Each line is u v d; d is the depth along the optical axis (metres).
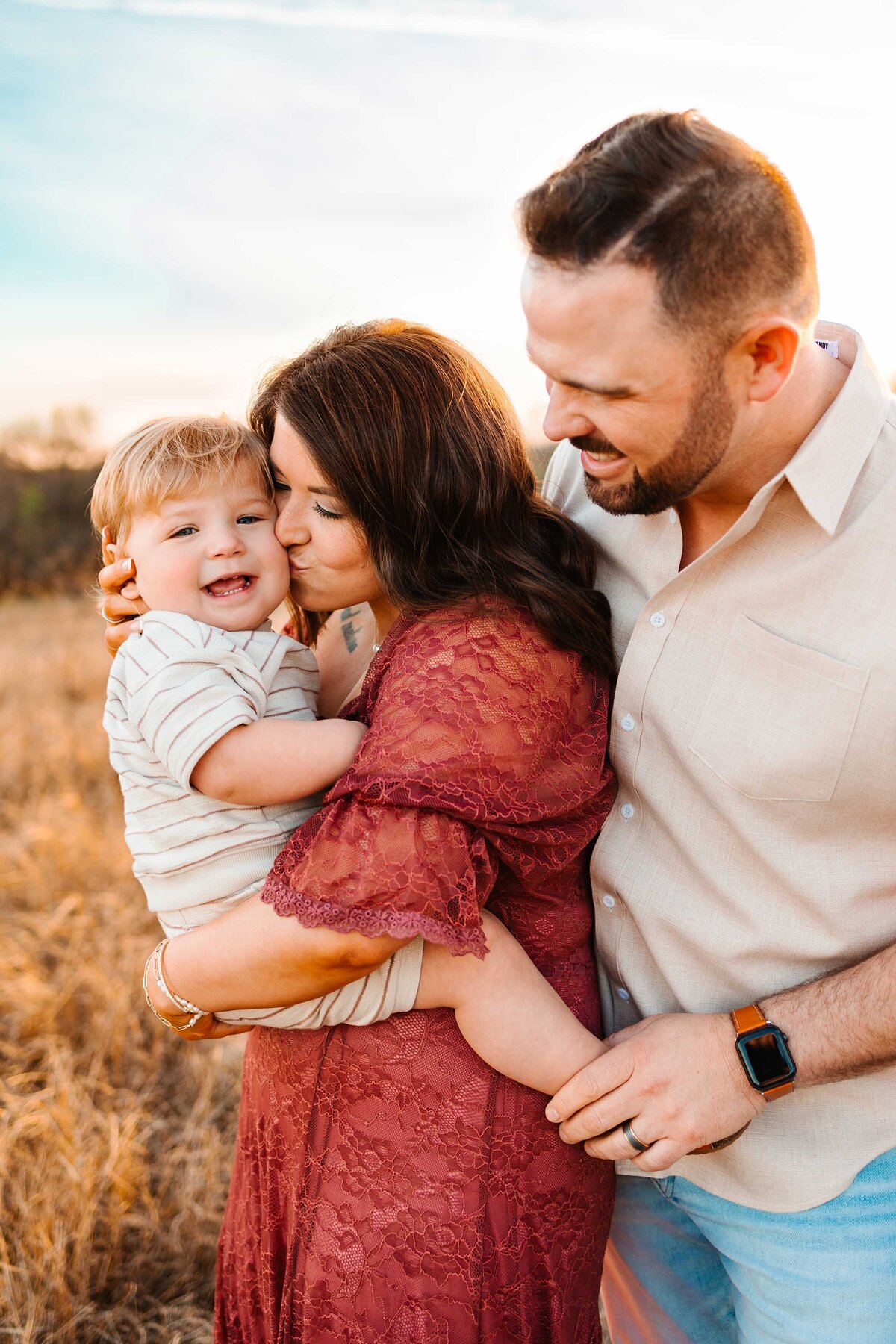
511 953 1.59
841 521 1.46
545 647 1.58
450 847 1.43
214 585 1.79
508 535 1.67
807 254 1.38
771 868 1.58
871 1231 1.64
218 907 1.66
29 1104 3.02
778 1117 1.67
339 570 1.75
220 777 1.59
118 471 1.81
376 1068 1.59
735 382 1.37
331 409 1.60
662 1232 2.04
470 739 1.47
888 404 1.50
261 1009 1.60
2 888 4.30
